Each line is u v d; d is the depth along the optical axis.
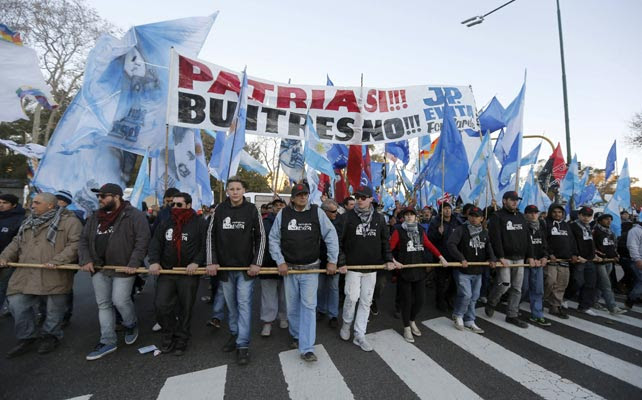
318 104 6.23
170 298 3.65
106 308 3.58
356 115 6.40
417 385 3.06
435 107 6.83
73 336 4.09
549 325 4.78
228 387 2.97
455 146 5.76
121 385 2.98
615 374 3.35
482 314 5.28
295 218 3.65
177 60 5.07
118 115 4.98
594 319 5.15
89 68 4.75
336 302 4.63
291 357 3.61
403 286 4.24
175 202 3.74
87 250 3.56
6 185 23.19
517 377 3.25
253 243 3.70
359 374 3.25
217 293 4.41
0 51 4.32
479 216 4.65
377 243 4.00
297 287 3.71
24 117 4.45
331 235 3.72
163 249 3.68
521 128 7.35
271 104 5.96
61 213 3.69
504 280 4.77
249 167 6.89
